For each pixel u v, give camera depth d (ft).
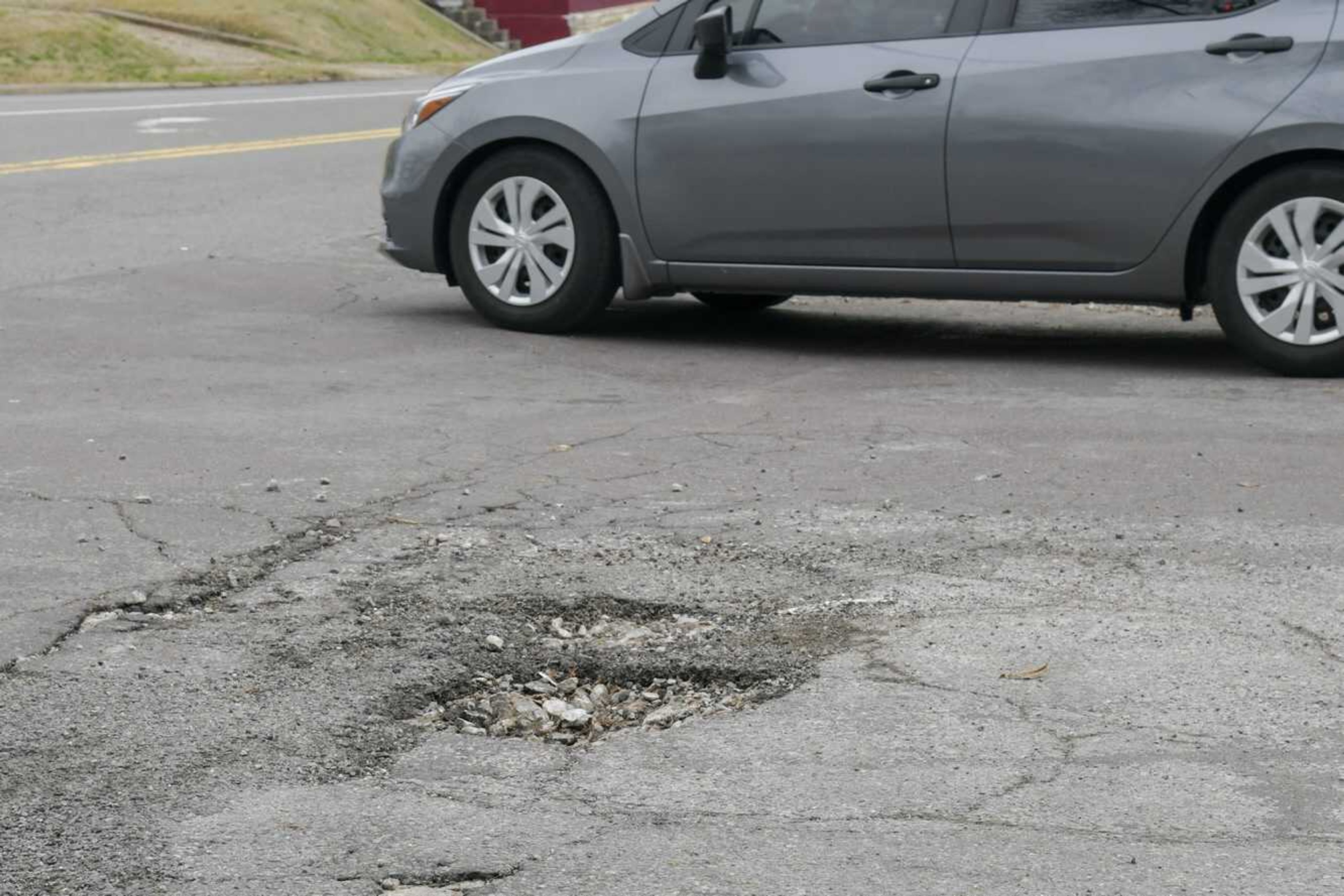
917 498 26.55
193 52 142.51
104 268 48.62
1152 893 14.80
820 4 37.91
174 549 23.94
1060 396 33.83
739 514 25.79
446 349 38.63
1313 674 19.57
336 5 165.78
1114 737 17.95
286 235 55.42
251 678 19.60
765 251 38.09
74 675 19.57
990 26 36.29
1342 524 25.14
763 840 15.79
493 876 15.19
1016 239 36.09
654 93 38.65
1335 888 14.88
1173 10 35.24
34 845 15.74
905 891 14.84
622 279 40.04
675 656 20.36
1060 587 22.50
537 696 19.67
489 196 40.68
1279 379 35.27
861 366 37.32
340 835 15.94
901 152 36.40
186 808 16.47
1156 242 35.19
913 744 17.84
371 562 23.56
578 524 25.30
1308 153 34.40
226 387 34.40
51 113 94.27
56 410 32.22
